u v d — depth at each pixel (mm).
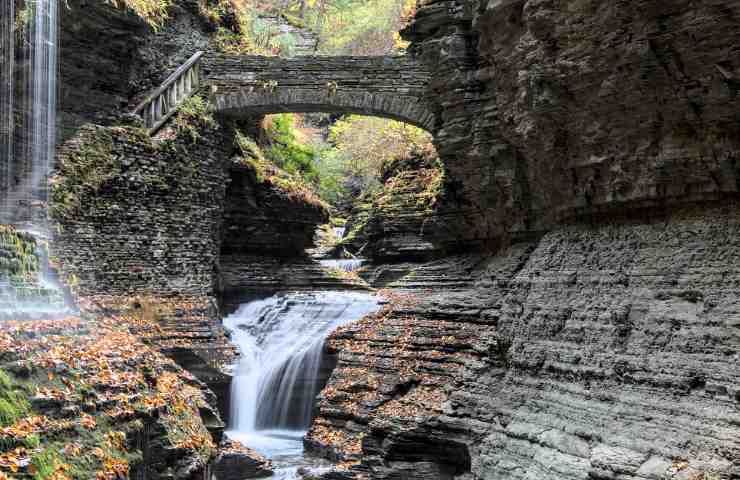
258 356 21453
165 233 21266
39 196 17406
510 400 12992
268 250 27328
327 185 41750
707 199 10797
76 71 18984
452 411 13953
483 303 16453
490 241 19016
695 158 10664
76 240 18328
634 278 11320
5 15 16016
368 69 22094
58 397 8812
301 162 38719
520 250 16344
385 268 28922
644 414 10000
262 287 25938
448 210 19844
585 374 11508
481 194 17438
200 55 23203
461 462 13617
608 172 12320
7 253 11828
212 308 21766
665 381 9977
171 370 14617
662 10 10133
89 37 18969
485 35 15094
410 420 14352
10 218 16328
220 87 23188
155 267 20844
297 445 17766
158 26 21984
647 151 11398
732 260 9953
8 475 7152
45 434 8125
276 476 14984
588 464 10141
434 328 17125
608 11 10812
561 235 13891
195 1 23516
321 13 51969
